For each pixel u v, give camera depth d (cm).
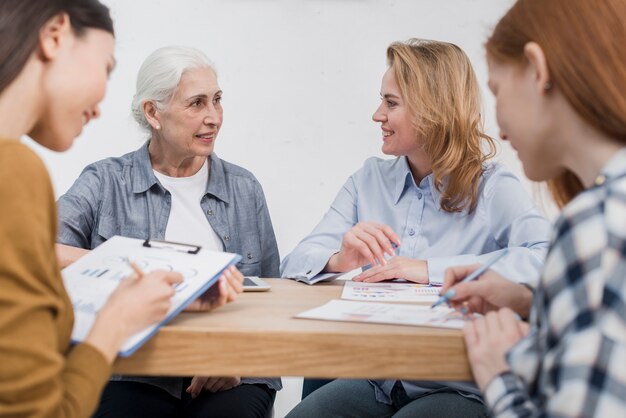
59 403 82
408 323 110
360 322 111
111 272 116
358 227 169
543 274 84
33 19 95
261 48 254
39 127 102
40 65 97
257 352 104
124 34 251
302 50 255
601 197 82
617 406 75
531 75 96
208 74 196
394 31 256
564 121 93
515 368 91
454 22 257
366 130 259
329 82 257
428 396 155
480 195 182
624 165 85
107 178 199
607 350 76
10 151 83
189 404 175
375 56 256
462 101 179
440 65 182
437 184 183
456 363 102
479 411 149
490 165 187
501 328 101
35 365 79
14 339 78
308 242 187
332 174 260
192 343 104
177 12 252
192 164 203
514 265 152
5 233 79
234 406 170
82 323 101
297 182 260
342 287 158
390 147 187
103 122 254
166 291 101
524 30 95
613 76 87
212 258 120
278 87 256
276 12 254
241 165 258
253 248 205
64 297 92
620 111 86
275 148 258
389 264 165
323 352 103
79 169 255
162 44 253
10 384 77
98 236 195
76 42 100
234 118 256
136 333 99
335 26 255
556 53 90
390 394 166
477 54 257
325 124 258
